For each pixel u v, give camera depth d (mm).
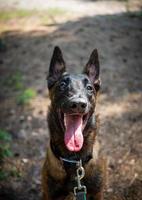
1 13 5004
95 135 1510
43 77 3115
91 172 1482
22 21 4605
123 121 2439
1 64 3451
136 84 2916
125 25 4137
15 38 4023
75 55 3371
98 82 1595
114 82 2955
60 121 1436
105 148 2158
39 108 2699
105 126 2393
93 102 1489
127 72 3102
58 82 1502
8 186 1877
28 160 2109
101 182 1515
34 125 2498
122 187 1834
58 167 1465
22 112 2668
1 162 2039
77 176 1443
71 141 1384
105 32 3895
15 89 2986
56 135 1466
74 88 1433
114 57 3350
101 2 5582
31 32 4137
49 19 4574
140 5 5355
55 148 1469
